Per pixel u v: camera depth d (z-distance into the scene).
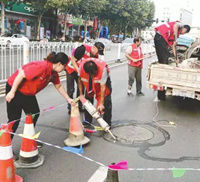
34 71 3.44
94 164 3.73
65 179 3.32
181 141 4.67
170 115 6.16
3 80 8.02
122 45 18.45
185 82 6.06
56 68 3.68
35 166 3.55
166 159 3.97
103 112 4.92
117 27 51.28
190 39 10.70
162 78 6.30
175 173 3.04
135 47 7.62
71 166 3.64
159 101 7.41
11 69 9.14
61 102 6.76
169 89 6.30
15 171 3.43
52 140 4.44
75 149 3.86
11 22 31.61
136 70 7.81
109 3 39.56
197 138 4.84
